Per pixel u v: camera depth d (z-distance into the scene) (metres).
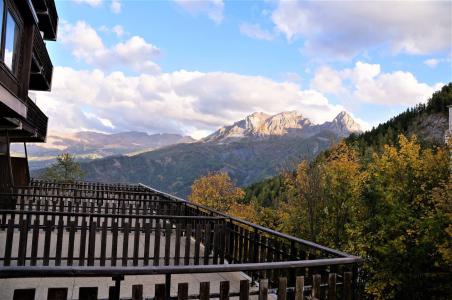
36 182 18.62
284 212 33.47
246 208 47.69
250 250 6.51
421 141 34.22
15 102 10.06
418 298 21.58
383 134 63.09
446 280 20.64
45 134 18.17
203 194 55.72
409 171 23.88
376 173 25.09
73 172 38.69
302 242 4.93
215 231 7.48
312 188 29.42
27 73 11.38
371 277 22.00
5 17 9.29
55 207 10.49
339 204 28.38
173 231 10.42
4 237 8.50
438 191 20.44
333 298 4.09
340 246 27.55
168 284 3.34
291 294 4.57
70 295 4.93
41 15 15.62
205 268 3.32
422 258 20.98
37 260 6.71
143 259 6.80
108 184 21.80
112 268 3.05
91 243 6.47
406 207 22.50
